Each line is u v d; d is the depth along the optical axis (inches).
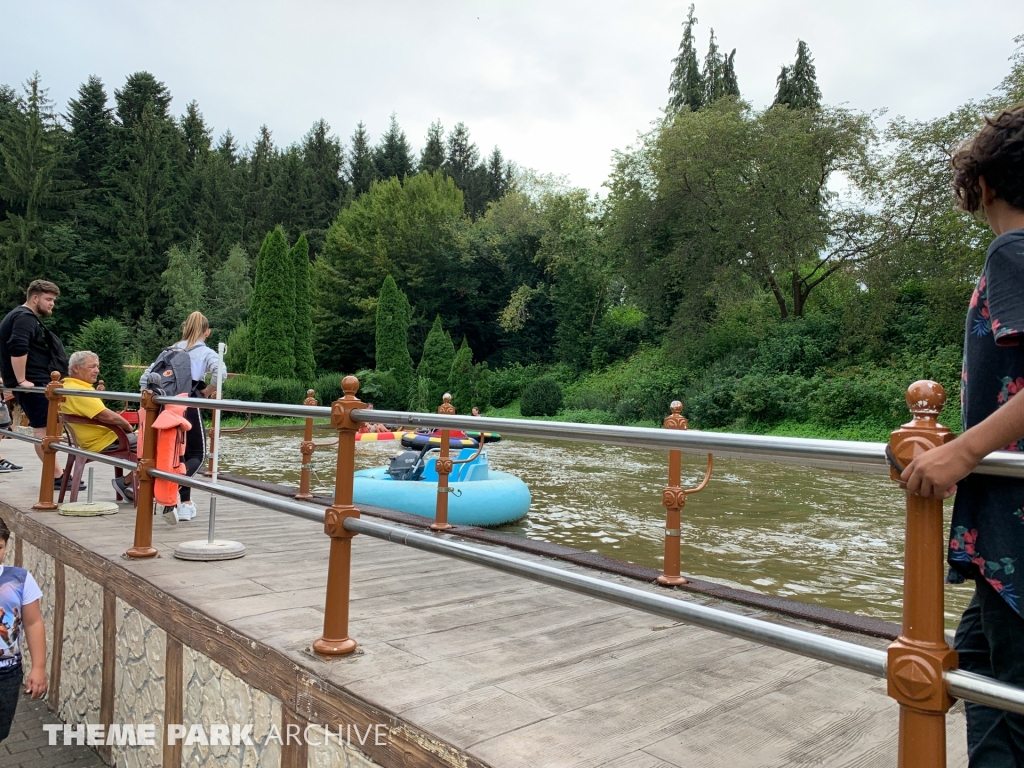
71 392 180.2
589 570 154.0
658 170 993.5
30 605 112.5
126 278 1530.5
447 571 142.5
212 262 1694.1
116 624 133.3
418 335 1542.8
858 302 868.0
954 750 76.2
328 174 2208.4
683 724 76.3
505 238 1536.7
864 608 184.4
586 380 1206.3
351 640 91.8
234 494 109.3
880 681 91.2
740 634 50.1
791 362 889.5
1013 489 42.4
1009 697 38.0
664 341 1075.9
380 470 345.4
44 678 113.2
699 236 984.3
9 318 224.1
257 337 1070.4
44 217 1518.2
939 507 41.4
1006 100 753.6
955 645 50.9
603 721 75.6
